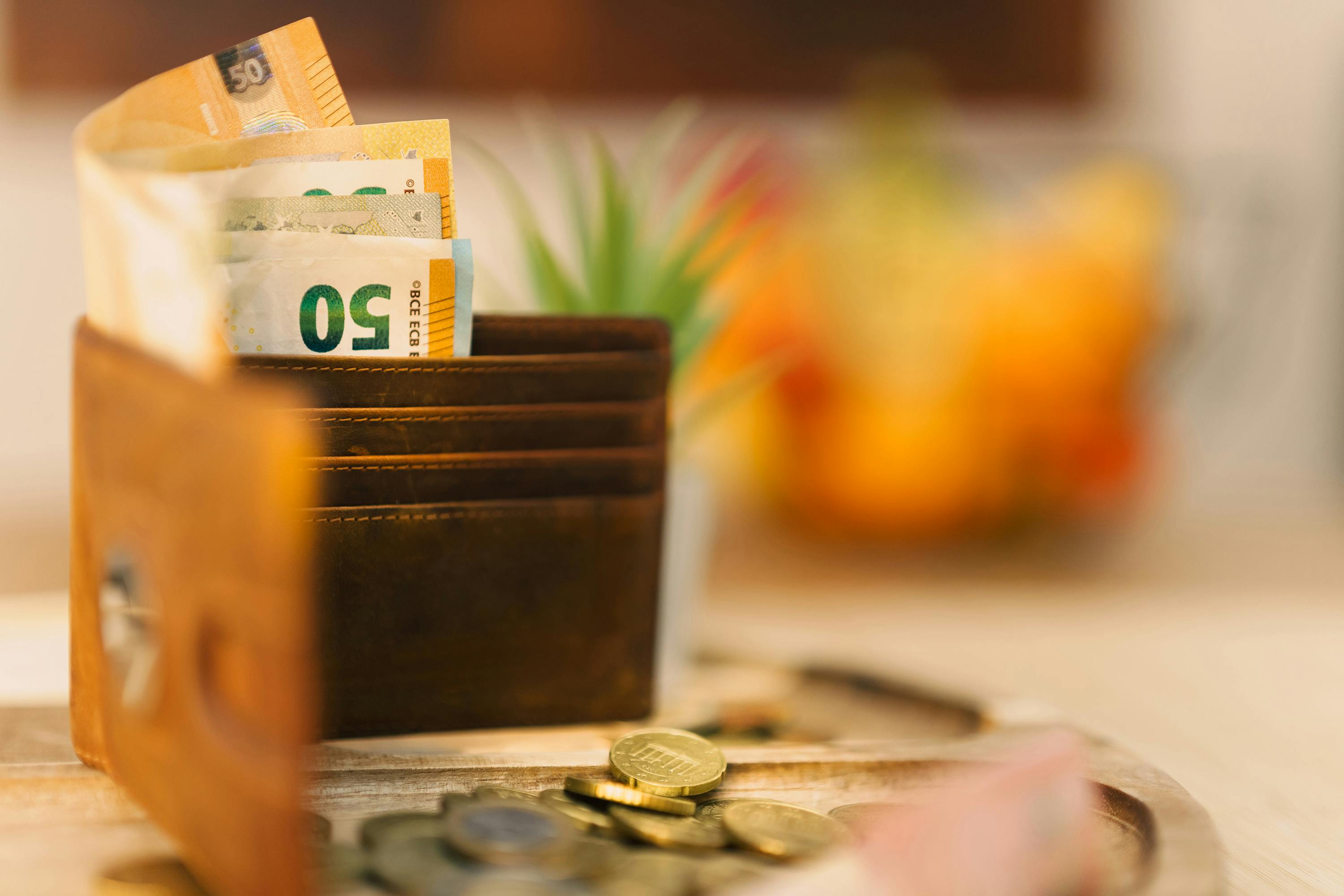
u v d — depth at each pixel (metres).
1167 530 1.24
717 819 0.53
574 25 1.28
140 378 0.49
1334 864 0.55
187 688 0.48
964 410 0.91
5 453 1.29
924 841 0.49
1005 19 1.33
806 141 1.32
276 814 0.47
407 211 0.55
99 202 0.50
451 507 0.56
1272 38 1.39
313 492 0.54
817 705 0.62
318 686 0.55
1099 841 0.53
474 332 0.56
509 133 1.27
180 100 0.54
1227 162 1.32
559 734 0.57
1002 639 0.78
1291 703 0.67
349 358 0.54
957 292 0.90
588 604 0.57
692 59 1.30
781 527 1.04
